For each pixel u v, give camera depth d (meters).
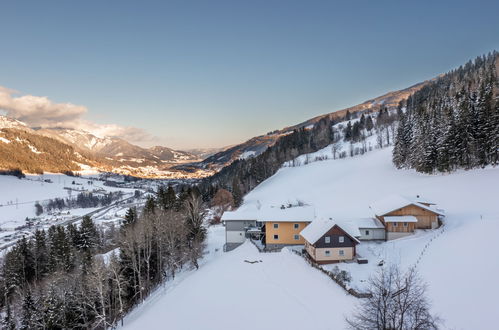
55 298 44.69
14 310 49.00
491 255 34.09
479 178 72.06
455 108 89.19
